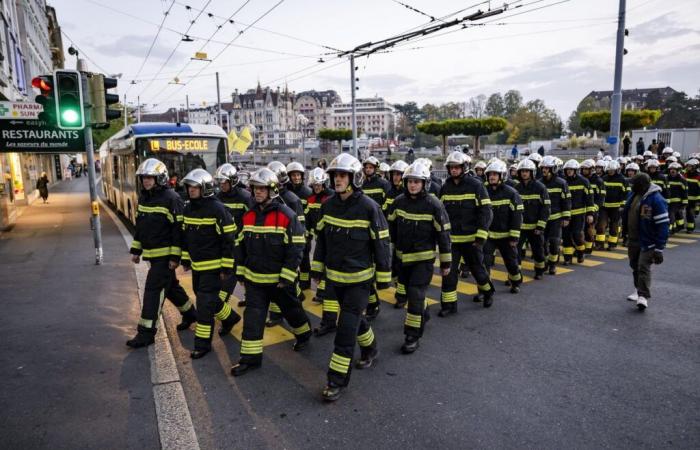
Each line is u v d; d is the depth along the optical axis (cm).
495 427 363
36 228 1487
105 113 909
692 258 944
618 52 1627
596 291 730
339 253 426
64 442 345
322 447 343
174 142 1217
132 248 545
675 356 486
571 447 336
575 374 450
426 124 4406
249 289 468
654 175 1180
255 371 471
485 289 654
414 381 443
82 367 472
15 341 539
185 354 517
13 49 1986
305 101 15912
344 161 418
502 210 701
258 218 459
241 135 2881
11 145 1494
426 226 503
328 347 531
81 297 716
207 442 352
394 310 662
